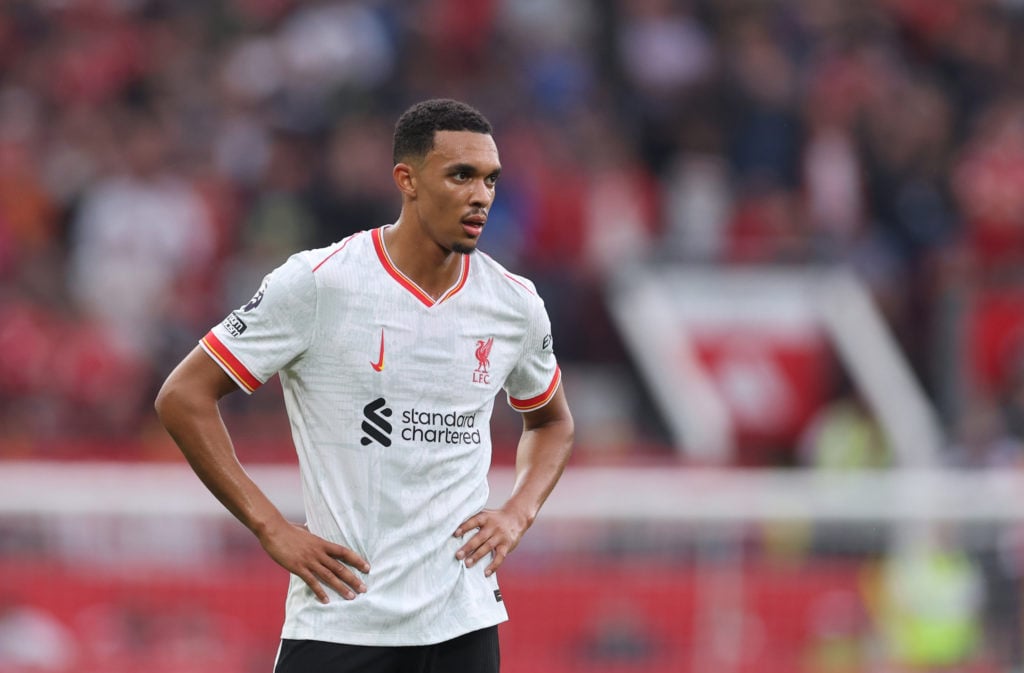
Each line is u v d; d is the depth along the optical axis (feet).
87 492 107.55
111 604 106.73
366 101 178.29
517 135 173.99
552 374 59.72
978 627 109.19
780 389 152.35
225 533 108.47
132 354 146.82
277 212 162.91
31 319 147.84
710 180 175.01
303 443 54.85
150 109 179.52
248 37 188.14
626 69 186.50
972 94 195.00
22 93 180.75
